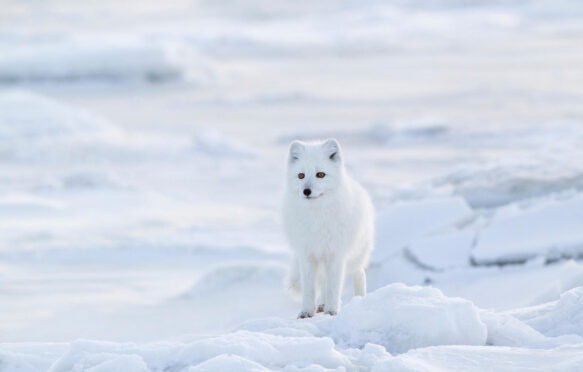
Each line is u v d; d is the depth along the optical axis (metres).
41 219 66.00
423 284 30.61
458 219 35.19
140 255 49.34
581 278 21.91
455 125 139.75
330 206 21.36
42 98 144.00
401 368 13.33
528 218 32.19
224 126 166.62
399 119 156.75
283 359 14.62
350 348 15.92
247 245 51.72
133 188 86.62
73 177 89.25
